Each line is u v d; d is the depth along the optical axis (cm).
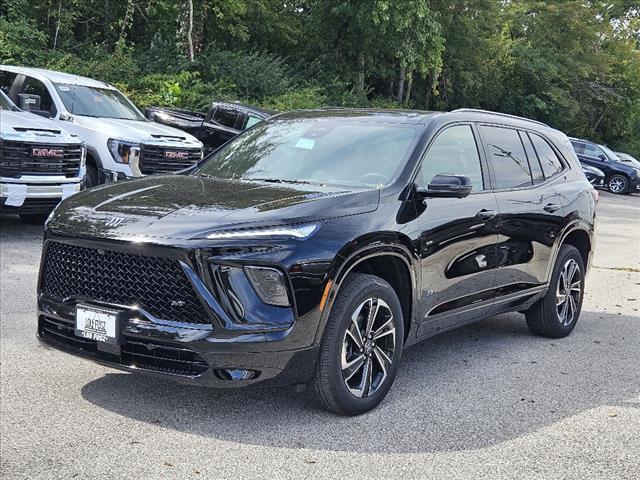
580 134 4641
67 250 420
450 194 471
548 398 490
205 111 2052
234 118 1547
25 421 407
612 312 786
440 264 488
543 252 609
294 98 2397
